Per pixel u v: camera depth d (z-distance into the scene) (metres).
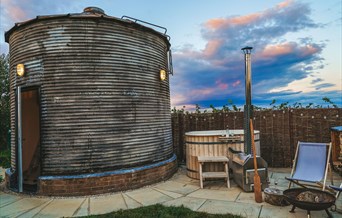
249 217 4.25
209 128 9.77
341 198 5.13
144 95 7.04
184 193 5.87
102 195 5.89
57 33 6.24
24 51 6.57
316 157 5.45
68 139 6.05
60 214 4.77
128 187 6.27
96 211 4.87
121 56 6.63
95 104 6.22
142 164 6.80
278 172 7.55
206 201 5.21
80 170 6.04
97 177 5.97
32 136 6.75
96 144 6.17
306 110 7.96
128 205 5.16
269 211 4.51
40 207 5.19
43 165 6.09
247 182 5.70
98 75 6.29
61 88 6.14
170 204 5.11
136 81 6.87
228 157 6.93
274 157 8.30
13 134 7.23
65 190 5.86
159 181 6.97
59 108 6.10
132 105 6.72
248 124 6.35
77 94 6.13
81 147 6.07
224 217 4.21
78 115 6.10
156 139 7.32
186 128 10.22
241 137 7.03
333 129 7.06
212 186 6.40
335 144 7.21
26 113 6.79
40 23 6.35
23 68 6.46
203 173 6.40
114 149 6.35
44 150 6.11
